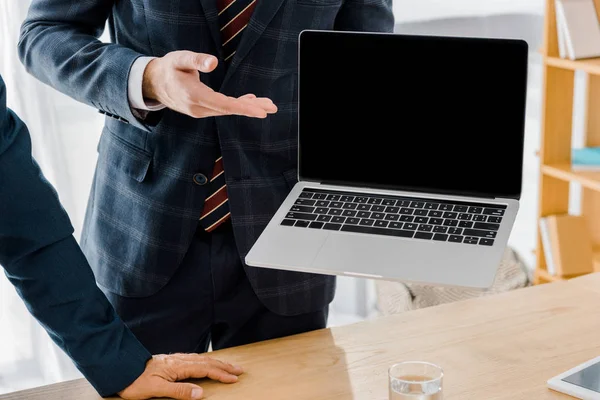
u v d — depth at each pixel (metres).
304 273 1.64
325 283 1.68
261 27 1.48
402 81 1.39
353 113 1.42
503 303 1.59
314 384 1.35
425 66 1.38
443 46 1.37
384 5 1.63
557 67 2.81
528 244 3.47
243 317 1.65
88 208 1.71
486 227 1.32
